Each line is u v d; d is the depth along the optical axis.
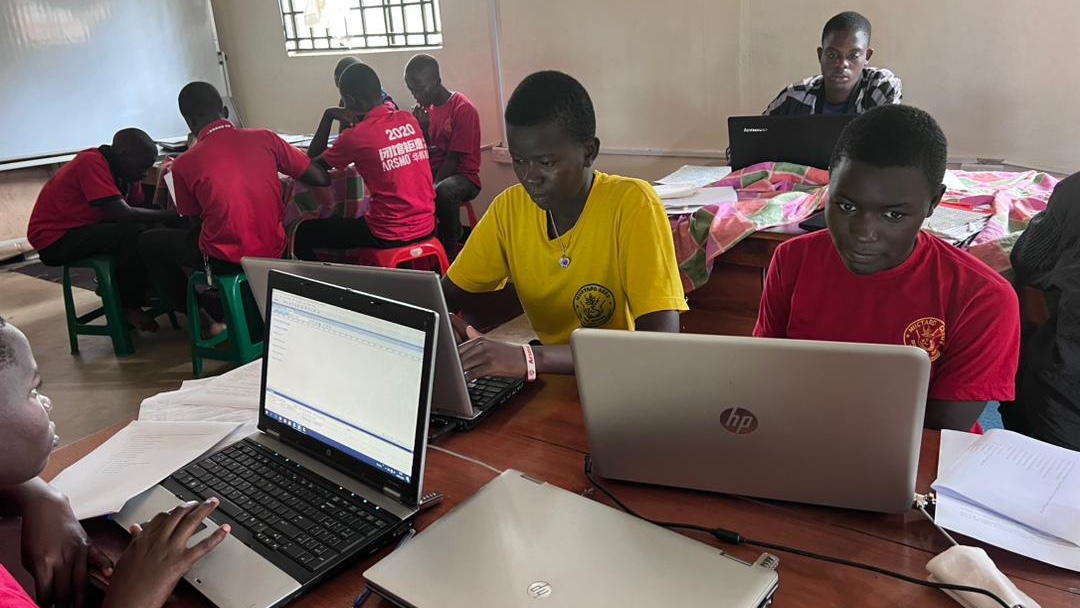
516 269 1.61
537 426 1.22
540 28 4.51
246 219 3.00
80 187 3.44
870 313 1.25
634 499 1.01
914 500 0.94
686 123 4.12
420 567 0.84
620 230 1.47
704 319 2.47
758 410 0.89
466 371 1.25
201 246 3.07
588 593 0.77
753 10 3.68
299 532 0.95
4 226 5.35
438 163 4.60
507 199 1.60
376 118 3.32
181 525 0.90
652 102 4.21
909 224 1.07
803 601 0.81
